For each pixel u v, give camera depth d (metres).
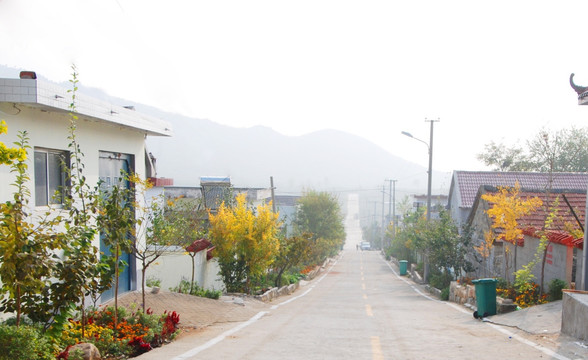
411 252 45.47
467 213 31.84
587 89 10.98
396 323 12.73
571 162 41.44
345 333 10.77
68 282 7.38
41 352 6.70
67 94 9.33
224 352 8.23
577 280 12.45
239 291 19.42
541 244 14.20
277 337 10.02
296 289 27.47
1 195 8.30
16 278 6.44
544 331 9.88
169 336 9.52
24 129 8.90
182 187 31.08
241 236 18.83
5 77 8.45
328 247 52.19
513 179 33.78
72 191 10.30
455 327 11.84
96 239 11.44
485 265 22.50
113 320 9.37
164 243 12.00
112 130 12.38
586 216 11.34
